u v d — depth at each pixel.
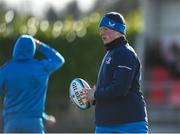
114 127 20.77
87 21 60.41
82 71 59.81
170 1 66.50
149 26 65.12
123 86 20.41
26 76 23.39
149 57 63.12
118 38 21.08
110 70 20.78
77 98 22.31
